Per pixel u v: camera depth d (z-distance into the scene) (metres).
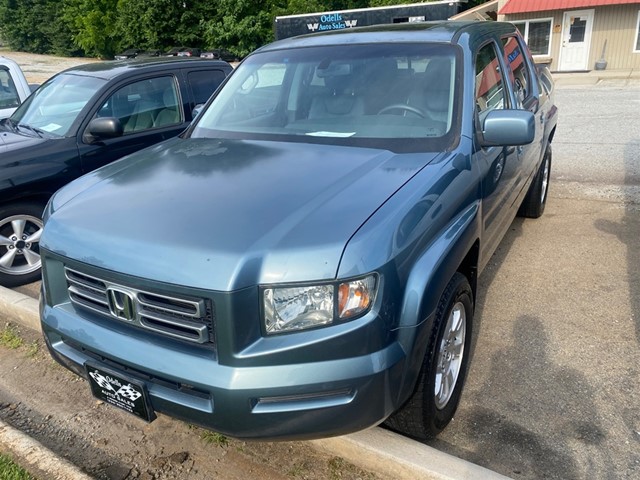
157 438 3.11
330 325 2.19
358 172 2.79
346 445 2.73
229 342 2.17
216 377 2.19
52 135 5.35
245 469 2.84
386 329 2.26
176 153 3.38
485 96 3.63
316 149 3.18
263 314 2.19
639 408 3.09
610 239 5.37
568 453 2.80
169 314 2.31
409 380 2.38
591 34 22.80
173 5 34.28
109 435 3.15
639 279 4.55
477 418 3.08
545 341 3.76
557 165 8.19
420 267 2.43
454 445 2.90
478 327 3.97
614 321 3.96
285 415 2.19
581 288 4.46
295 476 2.76
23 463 2.87
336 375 2.17
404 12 16.64
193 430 3.14
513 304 4.27
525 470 2.71
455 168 2.93
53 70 32.38
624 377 3.35
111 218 2.55
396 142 3.17
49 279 2.72
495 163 3.47
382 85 3.52
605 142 9.48
